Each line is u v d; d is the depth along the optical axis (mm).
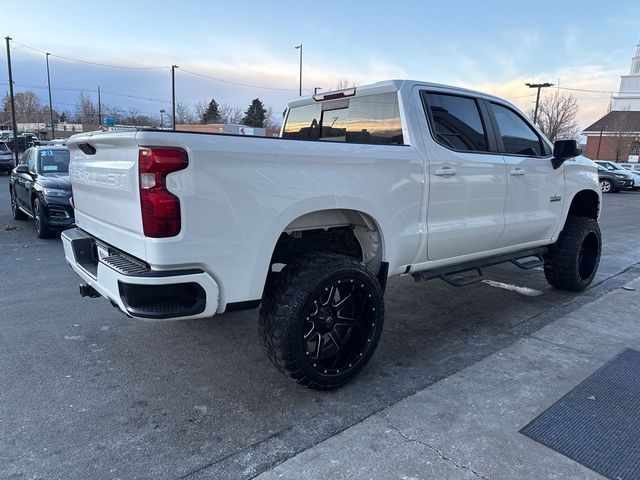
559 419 2793
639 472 2348
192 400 3020
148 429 2699
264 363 3555
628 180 25703
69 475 2311
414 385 3232
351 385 3227
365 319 3213
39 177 8477
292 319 2820
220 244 2564
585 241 5379
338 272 2955
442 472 2330
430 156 3572
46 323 4277
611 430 2691
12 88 27672
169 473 2334
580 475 2320
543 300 5129
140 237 2529
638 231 10492
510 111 4441
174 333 4094
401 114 3588
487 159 4027
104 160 2881
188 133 2441
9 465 2373
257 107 76125
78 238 3357
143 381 3258
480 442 2566
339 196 3006
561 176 4859
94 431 2674
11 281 5609
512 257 4605
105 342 3895
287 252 3322
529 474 2324
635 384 3221
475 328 4305
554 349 3779
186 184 2420
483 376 3316
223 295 2645
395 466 2373
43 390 3113
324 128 4473
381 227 3293
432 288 5566
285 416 2842
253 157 2619
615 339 3982
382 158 3230
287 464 2396
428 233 3605
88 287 3373
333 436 2631
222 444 2568
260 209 2672
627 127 52688
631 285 5672
